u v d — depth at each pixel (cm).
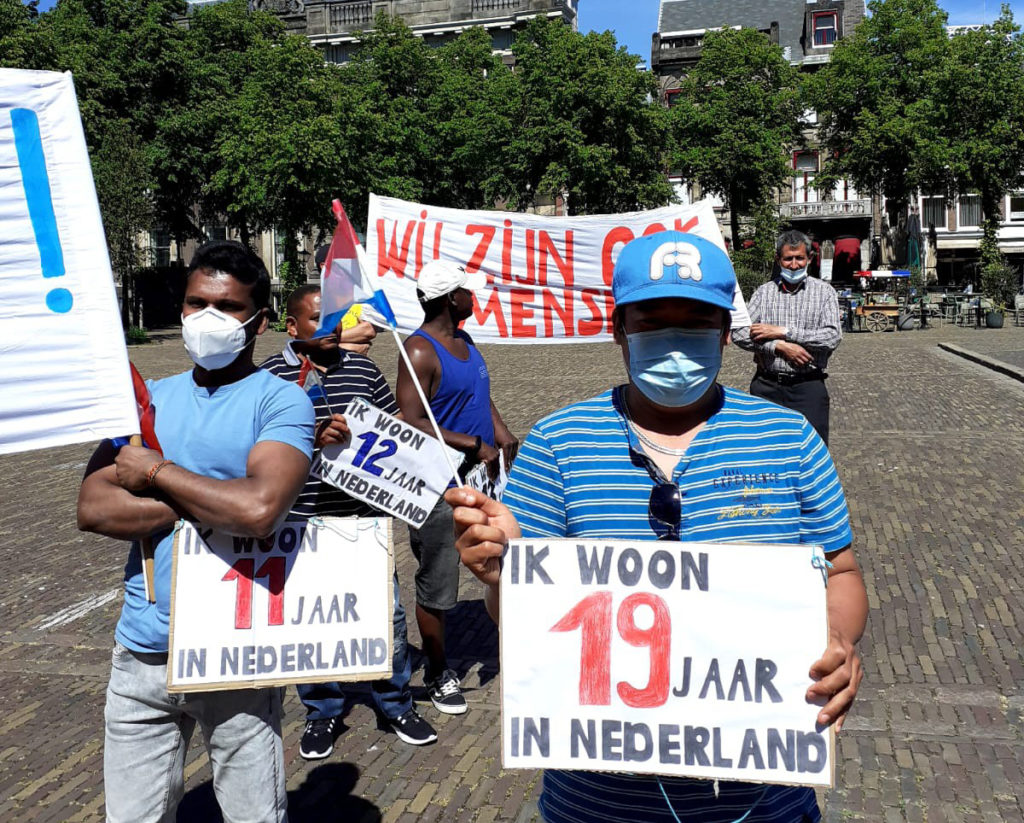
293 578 232
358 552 237
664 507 181
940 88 3594
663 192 3700
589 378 1777
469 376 404
